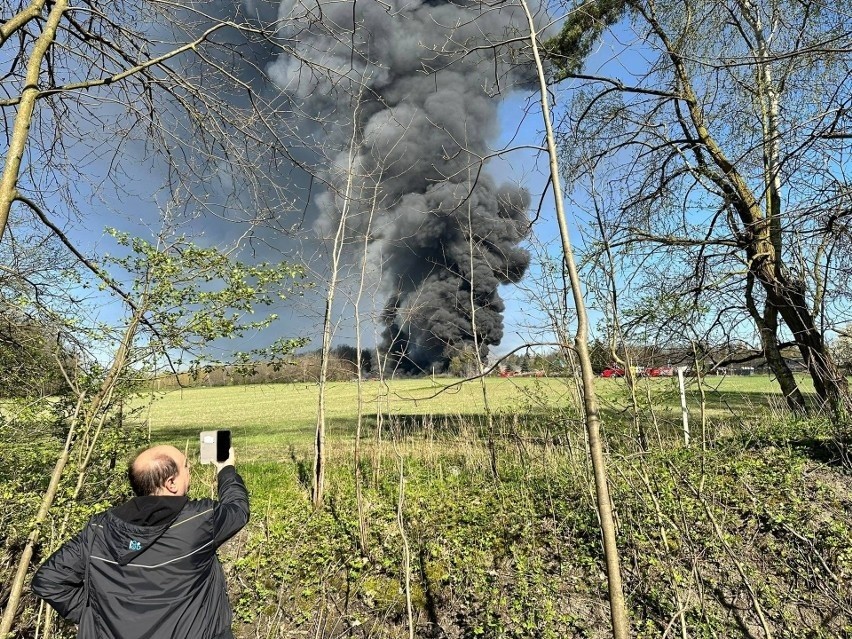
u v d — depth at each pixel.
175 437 13.71
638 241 6.58
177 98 4.09
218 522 2.11
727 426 7.62
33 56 2.98
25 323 3.87
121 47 4.28
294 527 5.48
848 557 3.99
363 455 8.95
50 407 3.59
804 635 3.47
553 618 3.75
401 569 4.49
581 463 5.41
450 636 3.83
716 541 4.19
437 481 6.88
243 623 4.07
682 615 3.12
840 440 5.51
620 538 4.46
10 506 3.36
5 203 2.66
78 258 3.03
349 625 4.01
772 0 6.57
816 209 4.17
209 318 3.15
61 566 1.93
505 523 5.14
